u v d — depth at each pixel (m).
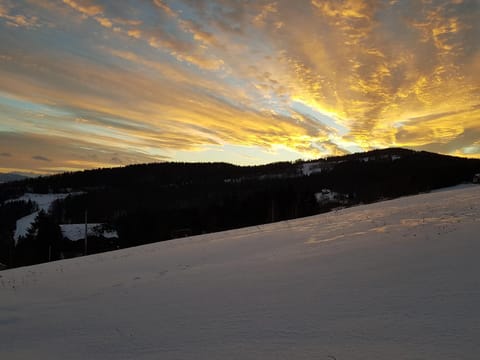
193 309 5.40
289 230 15.38
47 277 10.95
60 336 4.91
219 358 3.50
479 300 4.11
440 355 3.02
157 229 53.53
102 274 10.28
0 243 56.66
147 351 3.93
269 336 3.92
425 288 4.82
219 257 10.73
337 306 4.63
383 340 3.45
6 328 5.64
